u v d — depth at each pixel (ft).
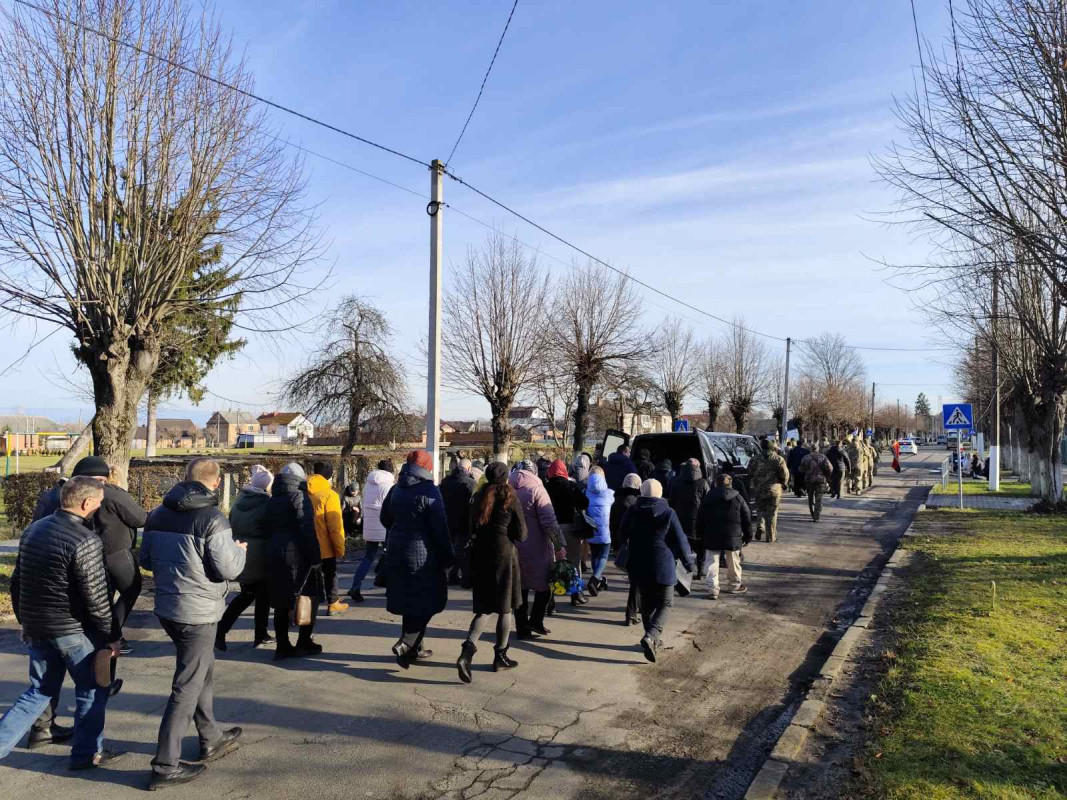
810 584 33.30
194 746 15.85
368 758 15.19
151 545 14.37
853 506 69.67
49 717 15.94
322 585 22.49
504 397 72.95
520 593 21.04
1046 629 23.04
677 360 127.34
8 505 48.83
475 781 14.24
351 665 21.36
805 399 208.64
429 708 17.99
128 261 35.04
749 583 33.53
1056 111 30.35
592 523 30.58
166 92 34.42
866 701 18.17
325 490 27.43
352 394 83.46
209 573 14.21
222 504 52.11
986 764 13.76
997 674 18.75
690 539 33.68
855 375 248.52
